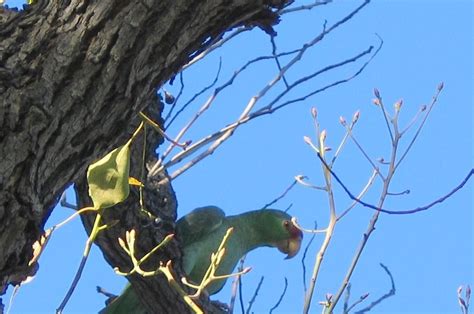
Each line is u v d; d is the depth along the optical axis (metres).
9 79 3.71
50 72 3.75
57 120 3.73
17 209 3.63
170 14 3.91
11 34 3.82
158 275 7.34
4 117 3.66
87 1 3.86
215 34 4.12
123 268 7.34
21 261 3.72
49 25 3.84
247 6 4.09
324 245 6.23
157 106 6.93
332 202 6.45
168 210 7.37
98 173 4.12
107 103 3.83
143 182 7.04
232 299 6.68
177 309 7.57
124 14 3.86
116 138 3.91
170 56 3.97
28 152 3.66
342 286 6.08
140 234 7.13
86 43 3.81
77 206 6.71
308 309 6.01
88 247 4.48
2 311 3.74
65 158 3.77
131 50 3.86
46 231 4.36
